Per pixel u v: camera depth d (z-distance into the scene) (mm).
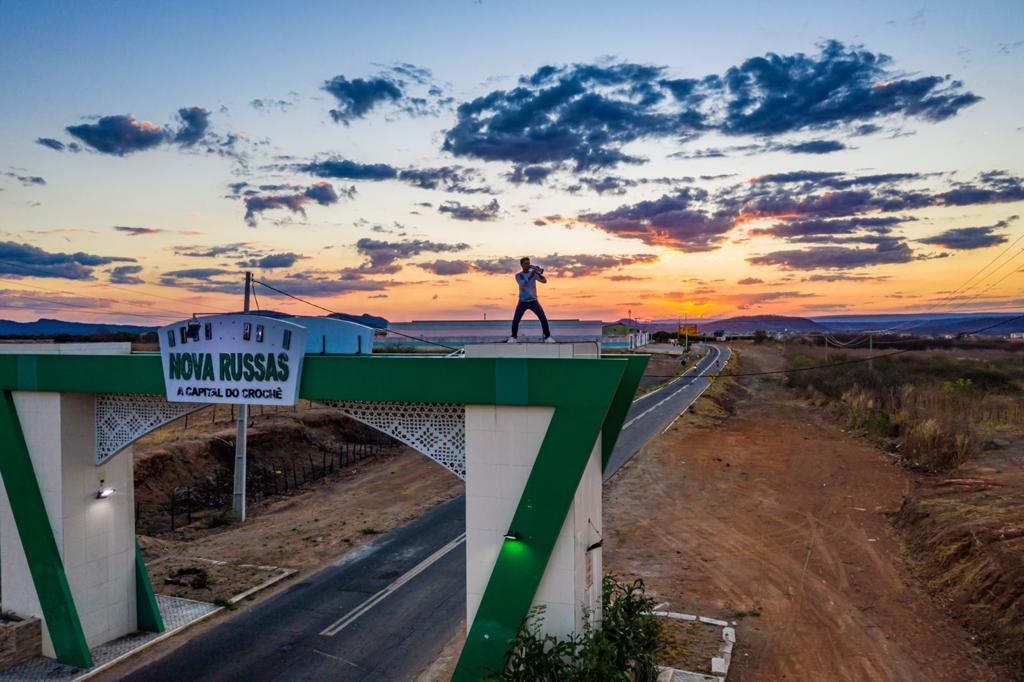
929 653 11906
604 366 8156
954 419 29125
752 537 18688
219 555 18031
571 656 8188
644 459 28781
